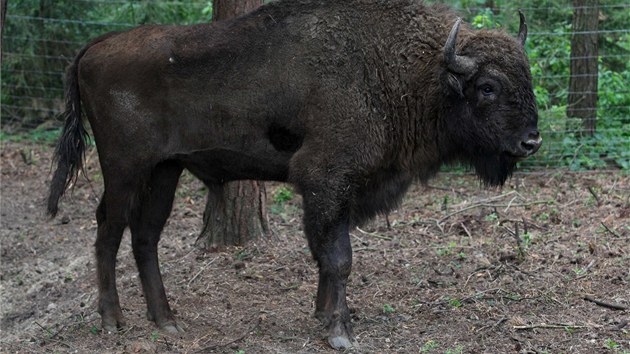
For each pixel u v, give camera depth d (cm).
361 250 782
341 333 580
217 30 606
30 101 1289
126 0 1265
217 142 603
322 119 578
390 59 588
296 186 588
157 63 597
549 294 650
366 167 584
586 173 990
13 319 755
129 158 606
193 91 597
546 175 993
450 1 1190
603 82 1110
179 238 859
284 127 593
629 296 637
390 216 885
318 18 595
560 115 1041
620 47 1213
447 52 563
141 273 634
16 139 1241
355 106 577
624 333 575
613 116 1098
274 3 609
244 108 594
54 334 635
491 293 661
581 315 612
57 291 781
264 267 748
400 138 598
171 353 580
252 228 800
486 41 583
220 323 641
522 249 741
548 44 1166
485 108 582
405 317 629
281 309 661
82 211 978
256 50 595
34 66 1278
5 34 1258
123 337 616
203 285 718
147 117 601
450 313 630
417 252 768
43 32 1270
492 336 585
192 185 1029
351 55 585
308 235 586
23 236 916
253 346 587
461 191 962
